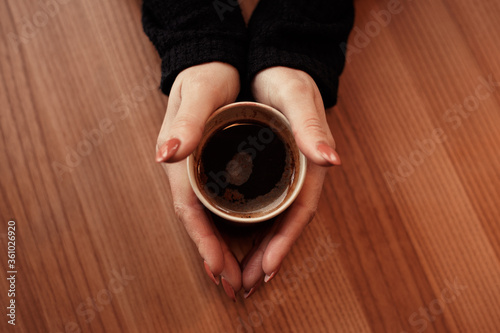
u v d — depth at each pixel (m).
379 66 0.54
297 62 0.47
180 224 0.52
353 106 0.53
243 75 0.49
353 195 0.52
